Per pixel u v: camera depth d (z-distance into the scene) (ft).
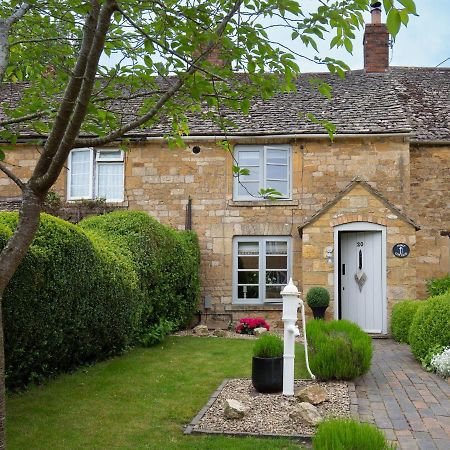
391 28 10.71
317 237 45.55
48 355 25.45
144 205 50.37
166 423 20.24
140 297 35.65
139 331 36.76
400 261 44.70
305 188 49.29
